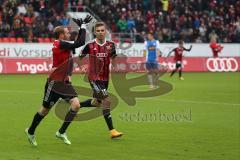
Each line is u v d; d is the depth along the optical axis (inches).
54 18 3100.4
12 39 2945.4
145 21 3393.2
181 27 3452.3
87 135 1007.0
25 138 962.7
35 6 3198.8
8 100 1576.0
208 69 3248.0
